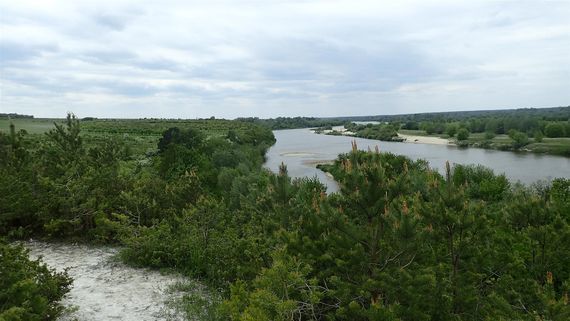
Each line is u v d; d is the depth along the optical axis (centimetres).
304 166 7075
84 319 929
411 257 865
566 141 9956
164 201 1733
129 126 13012
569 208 1448
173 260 1335
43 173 1734
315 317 837
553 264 1020
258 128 11238
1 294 721
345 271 877
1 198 1455
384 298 829
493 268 951
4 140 1833
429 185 966
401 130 17600
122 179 1834
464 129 11631
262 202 1399
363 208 869
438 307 836
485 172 4188
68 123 2166
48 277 884
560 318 711
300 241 945
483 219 916
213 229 1338
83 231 1589
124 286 1146
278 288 754
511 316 809
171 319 949
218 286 1158
